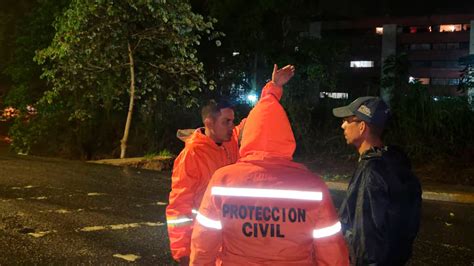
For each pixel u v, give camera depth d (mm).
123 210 8711
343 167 14773
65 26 15383
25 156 16672
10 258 6070
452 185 12359
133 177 12500
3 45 22922
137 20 15672
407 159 2990
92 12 14898
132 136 20016
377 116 3076
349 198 3027
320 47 28047
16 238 6879
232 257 2664
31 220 7844
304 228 2625
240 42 27531
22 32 21906
